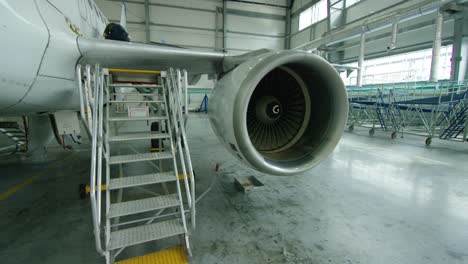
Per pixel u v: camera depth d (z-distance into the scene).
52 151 4.92
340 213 2.42
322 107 2.02
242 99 1.57
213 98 2.11
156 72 2.58
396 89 8.55
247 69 1.64
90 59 2.31
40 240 1.91
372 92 9.45
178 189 1.92
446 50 9.51
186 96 2.38
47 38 1.72
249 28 16.89
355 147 5.74
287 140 2.11
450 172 3.79
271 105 1.95
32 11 1.64
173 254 1.70
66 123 3.36
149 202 1.82
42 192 2.84
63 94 2.22
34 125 4.03
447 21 8.52
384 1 9.87
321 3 14.18
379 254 1.79
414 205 2.61
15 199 2.65
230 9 16.27
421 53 10.34
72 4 2.50
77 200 2.64
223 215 2.34
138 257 1.66
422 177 3.54
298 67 1.92
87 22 3.06
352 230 2.11
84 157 4.48
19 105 1.90
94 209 1.39
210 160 4.37
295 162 1.86
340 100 1.86
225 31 16.25
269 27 17.31
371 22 8.46
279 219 2.28
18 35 1.49
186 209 2.45
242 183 3.00
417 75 10.58
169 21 15.29
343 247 1.87
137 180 1.89
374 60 11.99
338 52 13.60
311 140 2.02
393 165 4.16
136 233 1.67
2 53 1.43
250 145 1.63
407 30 9.73
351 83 13.59
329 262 1.71
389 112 7.86
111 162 1.91
